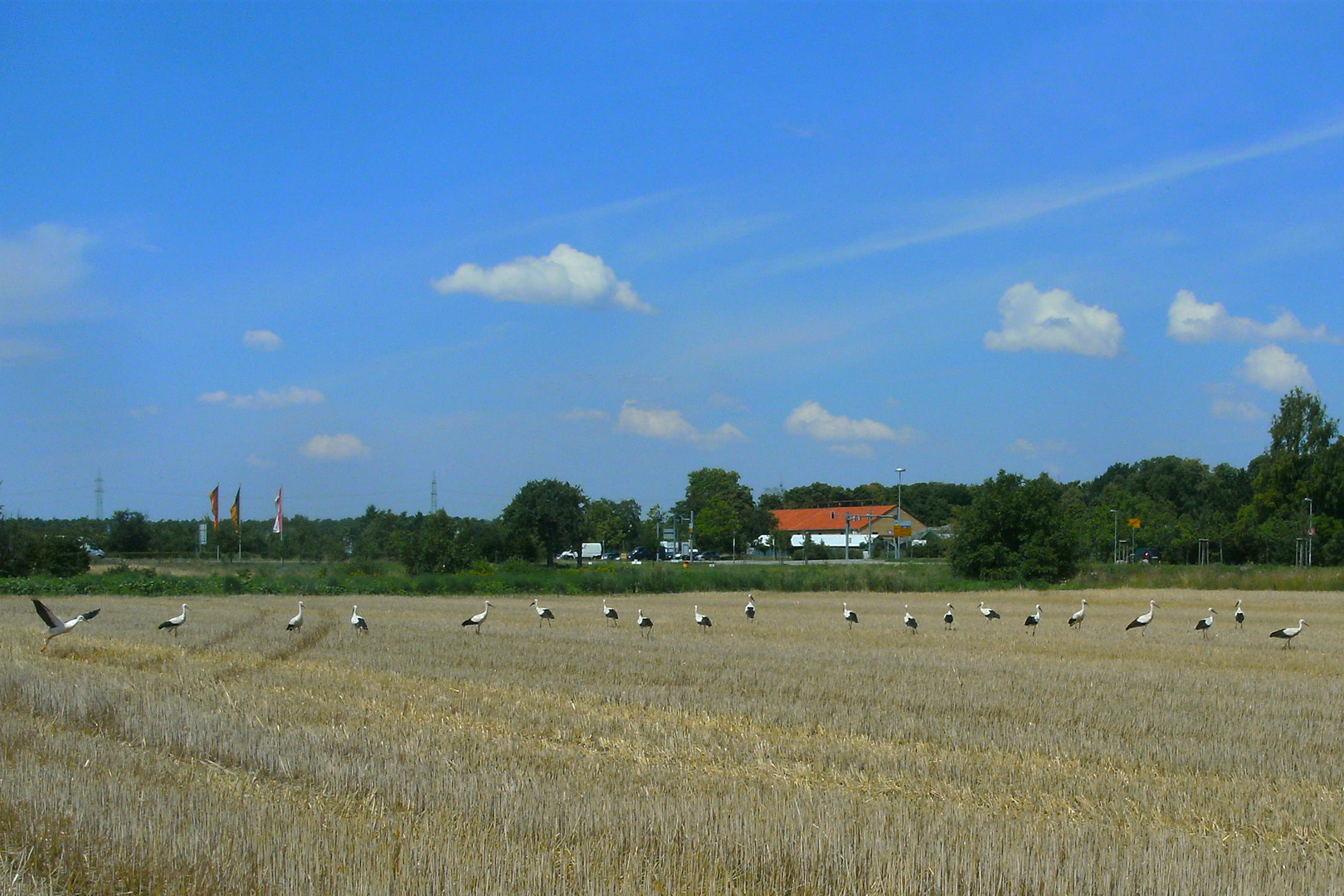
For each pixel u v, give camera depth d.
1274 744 16.53
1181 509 148.12
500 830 10.63
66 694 17.42
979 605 51.41
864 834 10.27
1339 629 39.81
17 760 12.98
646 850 10.17
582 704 19.17
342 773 12.57
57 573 63.22
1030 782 13.49
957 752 15.22
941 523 194.62
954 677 23.52
